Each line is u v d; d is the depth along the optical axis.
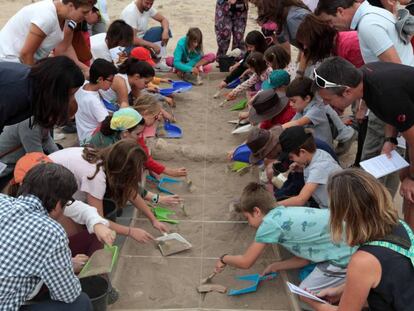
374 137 4.19
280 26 5.45
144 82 5.43
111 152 3.37
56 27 4.57
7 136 4.11
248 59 5.91
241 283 3.41
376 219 2.13
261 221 3.26
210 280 3.41
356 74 3.02
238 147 4.93
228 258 3.30
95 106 4.69
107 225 3.14
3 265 2.29
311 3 6.26
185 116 6.09
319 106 4.38
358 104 4.80
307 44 4.49
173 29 10.03
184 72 7.10
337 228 2.22
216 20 7.55
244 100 6.30
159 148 5.14
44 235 2.31
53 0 4.71
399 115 3.01
